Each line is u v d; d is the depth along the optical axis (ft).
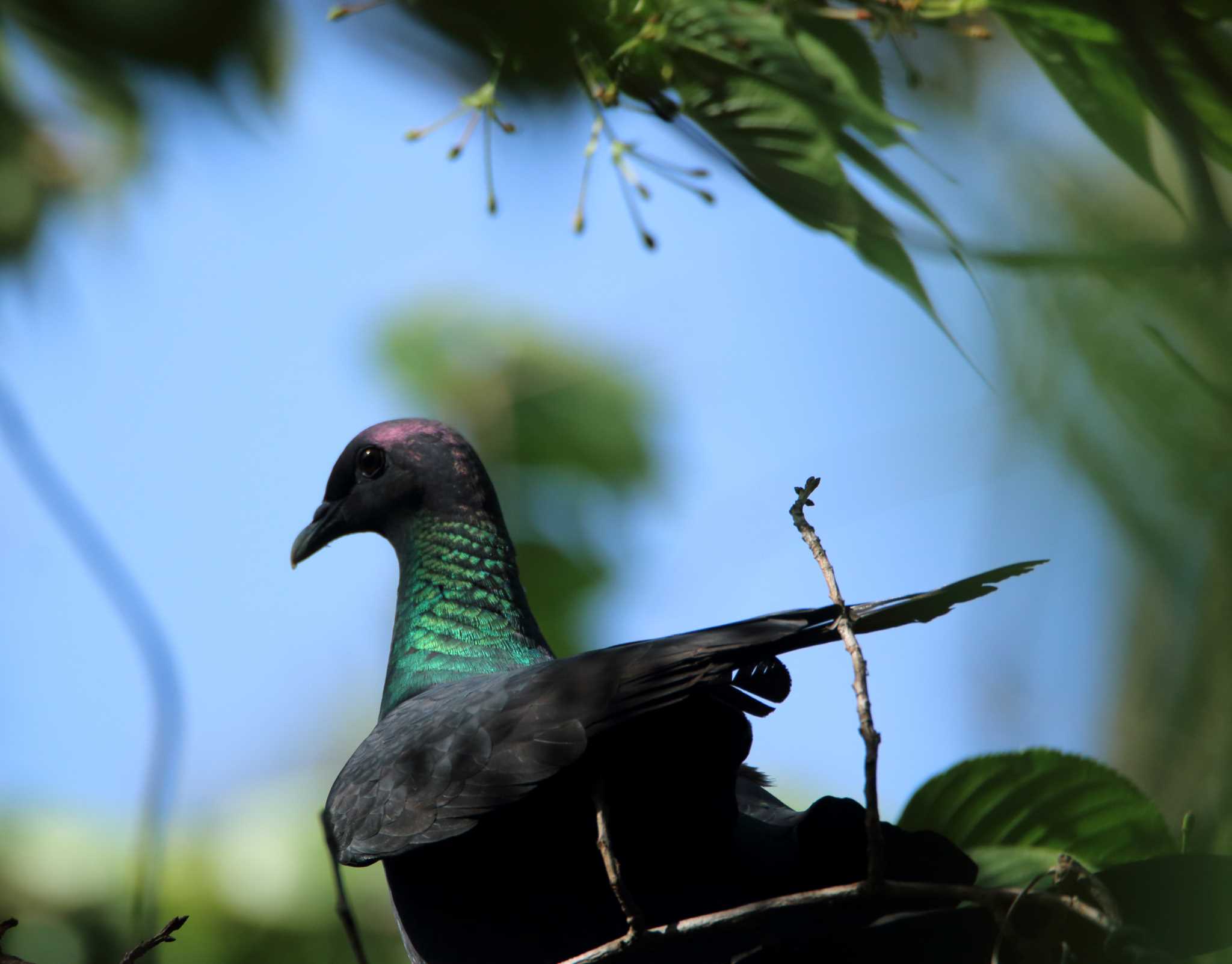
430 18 11.65
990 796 24.21
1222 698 10.59
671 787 23.71
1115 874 18.99
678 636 22.53
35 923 38.88
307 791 41.63
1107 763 23.29
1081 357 11.12
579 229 20.92
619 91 20.25
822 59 20.66
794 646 20.70
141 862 27.73
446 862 25.99
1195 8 17.47
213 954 38.96
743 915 20.08
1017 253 12.69
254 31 12.20
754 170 20.31
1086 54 19.27
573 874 25.08
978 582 12.94
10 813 39.96
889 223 18.71
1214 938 17.08
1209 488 10.37
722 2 20.62
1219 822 12.51
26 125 26.40
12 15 12.15
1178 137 14.48
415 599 33.42
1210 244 12.41
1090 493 10.52
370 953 39.50
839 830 21.67
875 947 21.11
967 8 20.38
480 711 24.63
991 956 20.01
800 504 21.48
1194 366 11.00
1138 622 10.66
